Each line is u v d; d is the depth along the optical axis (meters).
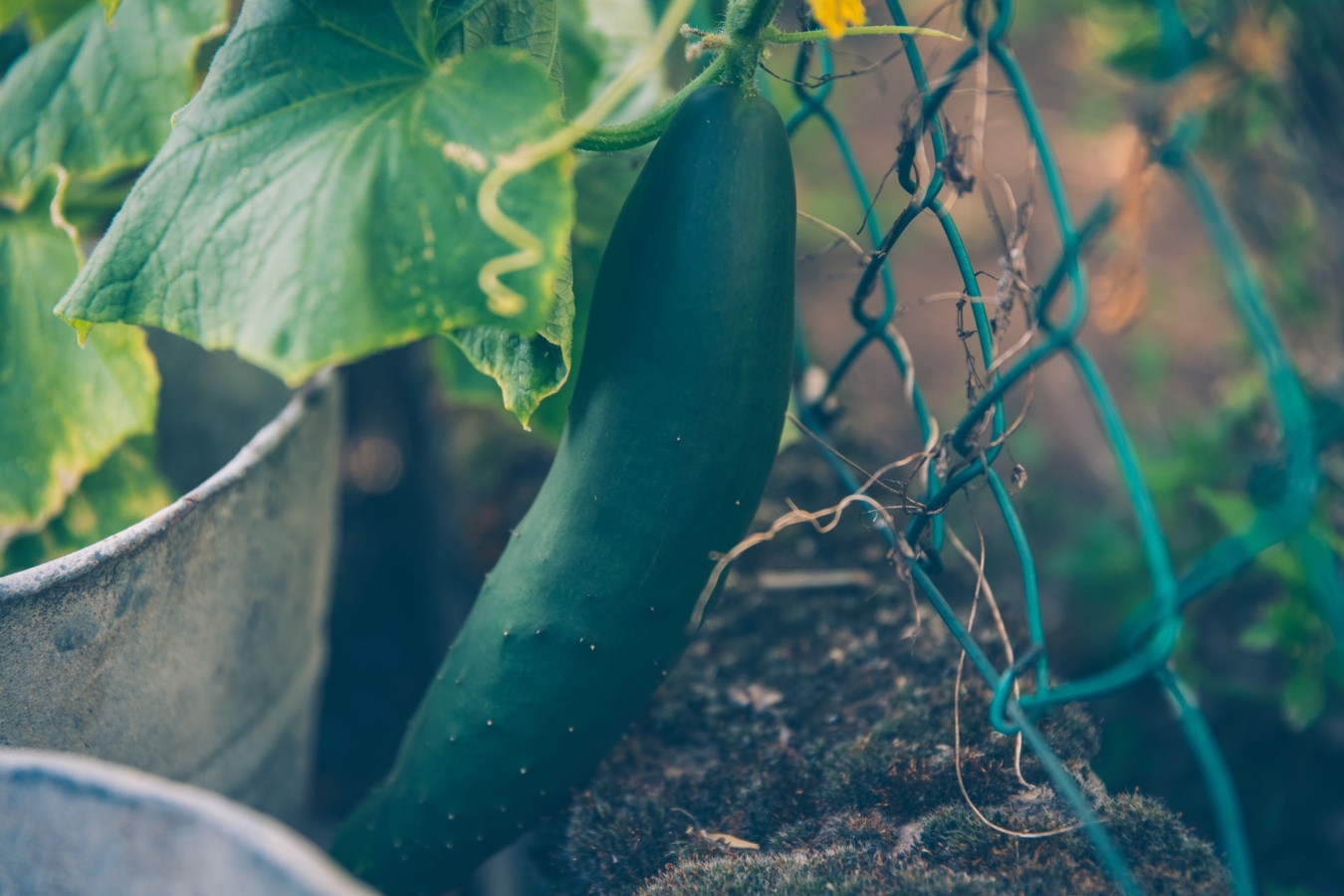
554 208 0.39
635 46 0.61
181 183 0.40
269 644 0.53
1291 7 0.63
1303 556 0.47
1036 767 0.45
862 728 0.48
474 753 0.45
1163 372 0.95
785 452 0.61
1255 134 0.70
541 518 0.44
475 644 0.45
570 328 0.43
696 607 0.44
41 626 0.43
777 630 0.53
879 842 0.44
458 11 0.42
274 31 0.41
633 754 0.49
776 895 0.42
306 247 0.39
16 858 0.36
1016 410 0.95
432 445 0.78
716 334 0.41
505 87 0.40
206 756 0.51
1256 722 0.65
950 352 0.99
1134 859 0.42
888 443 0.65
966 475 0.44
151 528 0.45
